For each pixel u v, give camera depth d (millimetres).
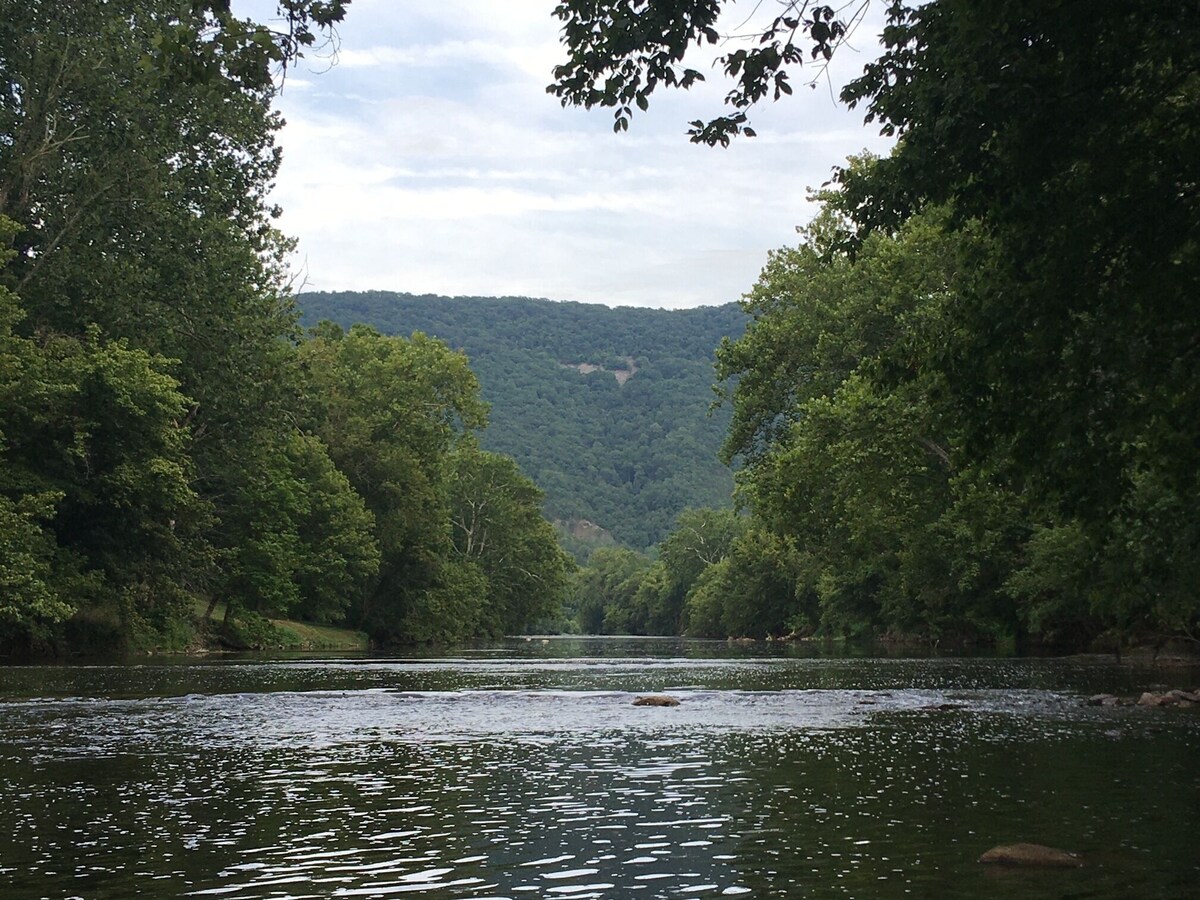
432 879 8641
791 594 124562
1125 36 12195
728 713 23547
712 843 9953
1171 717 22031
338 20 12391
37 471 43344
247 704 24844
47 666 39188
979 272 16266
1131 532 22156
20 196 44531
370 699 26891
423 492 85125
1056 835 10211
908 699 27266
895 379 17172
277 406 52812
